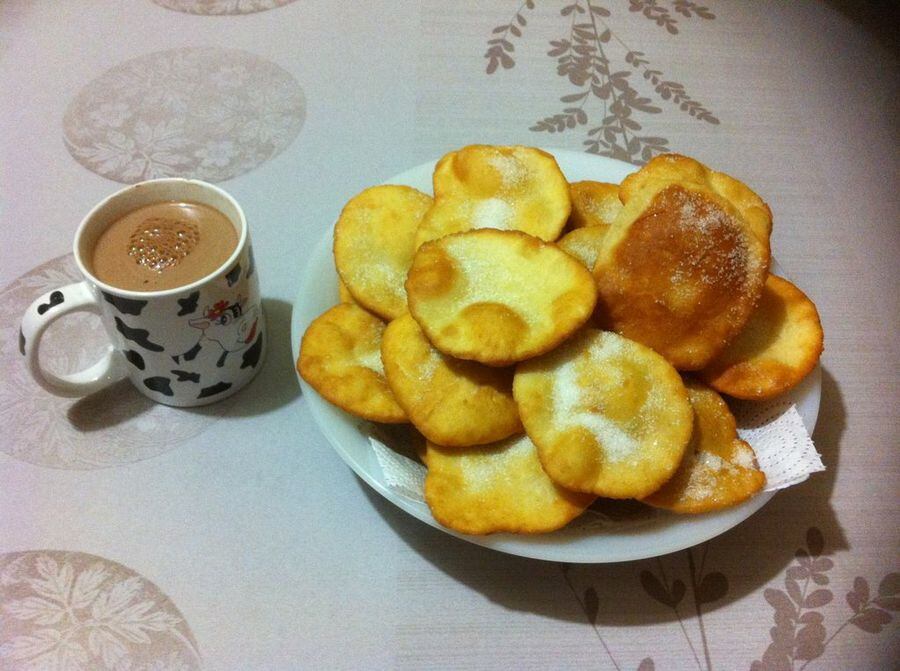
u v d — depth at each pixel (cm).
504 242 41
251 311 44
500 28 67
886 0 70
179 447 45
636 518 39
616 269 40
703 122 61
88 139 58
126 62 63
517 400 38
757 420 42
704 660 38
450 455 39
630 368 38
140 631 39
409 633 39
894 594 41
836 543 42
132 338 41
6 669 37
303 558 41
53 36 64
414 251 44
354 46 65
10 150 57
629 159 58
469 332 37
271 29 66
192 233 42
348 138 59
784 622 40
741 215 41
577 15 68
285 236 54
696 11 69
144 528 42
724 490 38
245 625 39
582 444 36
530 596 40
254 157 58
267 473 44
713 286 39
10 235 52
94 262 41
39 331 40
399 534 42
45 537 41
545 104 62
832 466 45
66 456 44
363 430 41
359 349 43
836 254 54
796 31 68
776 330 43
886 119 62
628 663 38
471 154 46
